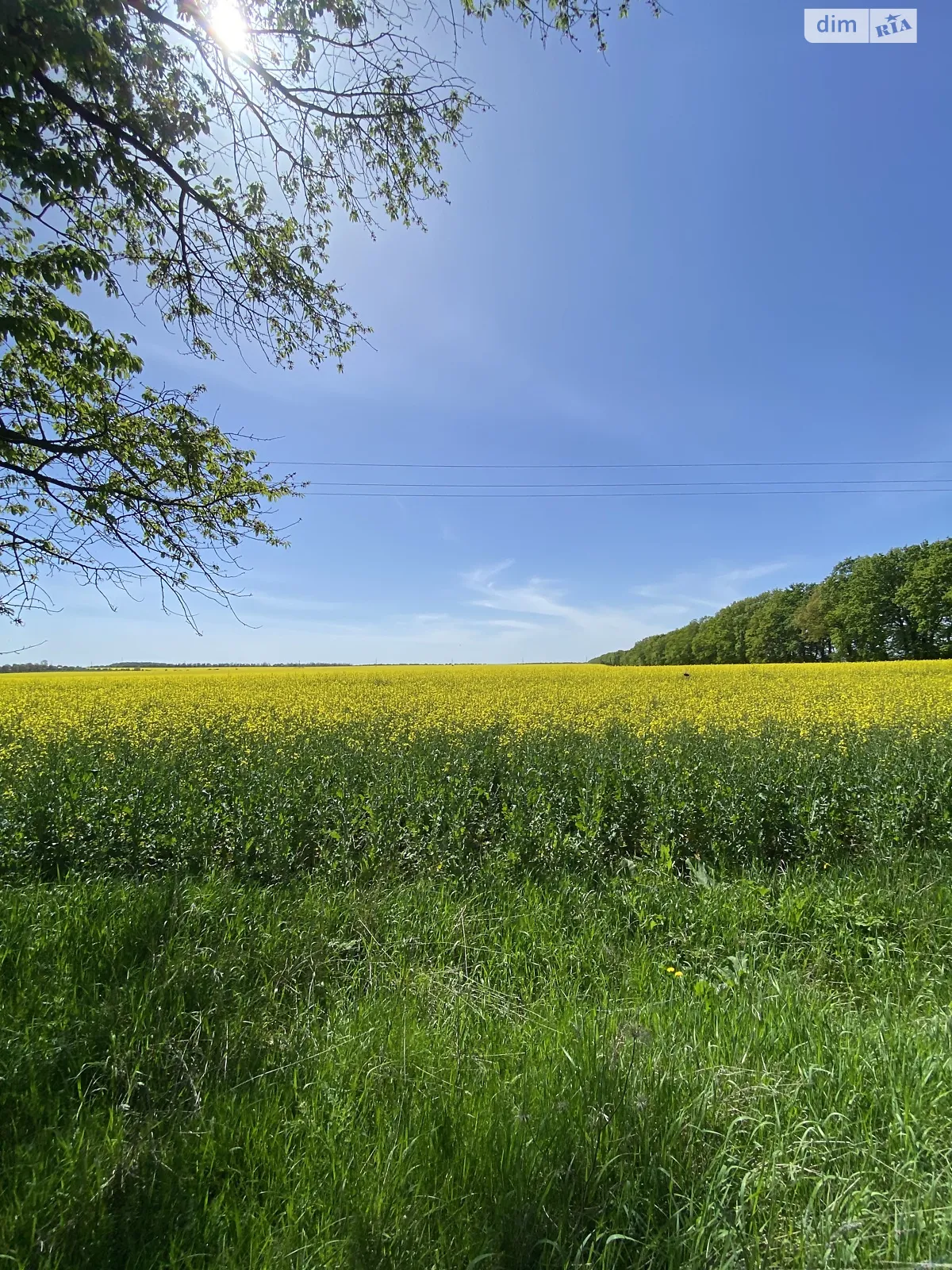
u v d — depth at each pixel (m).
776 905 4.17
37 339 4.11
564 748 8.23
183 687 22.55
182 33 3.73
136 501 4.82
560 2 3.88
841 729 10.20
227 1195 1.90
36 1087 2.37
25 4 2.73
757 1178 1.86
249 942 3.54
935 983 3.27
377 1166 1.92
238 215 4.77
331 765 7.10
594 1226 1.74
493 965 3.46
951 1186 1.81
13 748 8.59
